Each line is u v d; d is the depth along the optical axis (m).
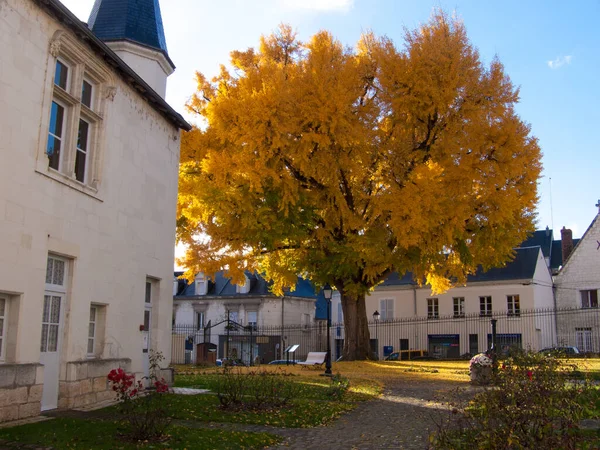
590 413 7.04
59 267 10.55
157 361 13.96
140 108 13.52
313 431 9.84
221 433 9.05
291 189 21.66
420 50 21.91
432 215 21.17
